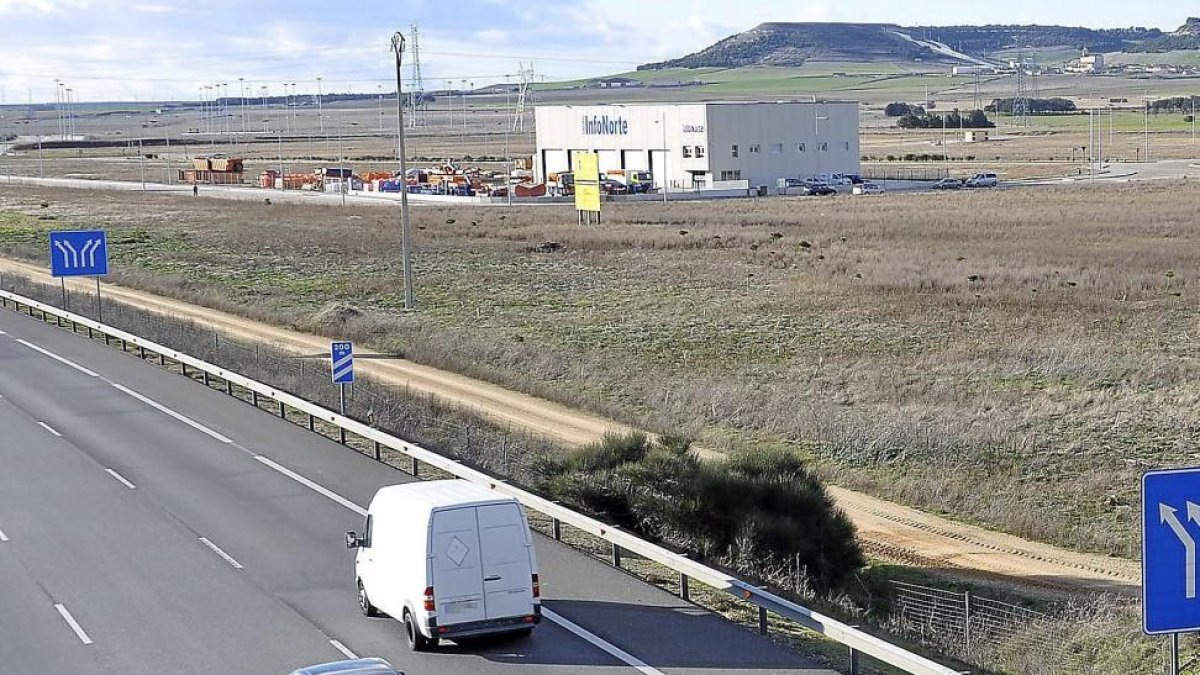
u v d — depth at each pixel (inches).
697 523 1845.5
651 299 4761.3
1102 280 4822.8
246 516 2050.9
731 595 1624.0
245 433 2679.6
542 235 7047.2
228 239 7111.2
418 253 6373.0
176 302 4931.1
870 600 1711.4
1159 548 741.3
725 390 3088.1
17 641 1505.9
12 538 1955.0
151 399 3075.8
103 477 2329.0
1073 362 3326.8
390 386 3169.3
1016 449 2527.1
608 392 3179.1
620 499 1941.4
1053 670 1371.8
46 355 3742.6
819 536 1833.2
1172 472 740.0
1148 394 2972.4
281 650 1450.5
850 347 3700.8
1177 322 3949.3
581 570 1739.7
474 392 3203.7
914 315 4215.1
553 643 1445.6
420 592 1396.4
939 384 3157.0
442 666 1376.7
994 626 1569.9
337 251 6510.8
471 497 1434.5
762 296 4763.8
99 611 1611.7
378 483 2242.9
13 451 2551.7
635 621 1520.7
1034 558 1942.7
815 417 2765.7
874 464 2476.6
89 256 4276.6
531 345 3796.8
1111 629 1546.5
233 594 1667.1
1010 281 4899.1
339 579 1724.9
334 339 4028.1
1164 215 7327.8
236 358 3420.3
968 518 2160.4
